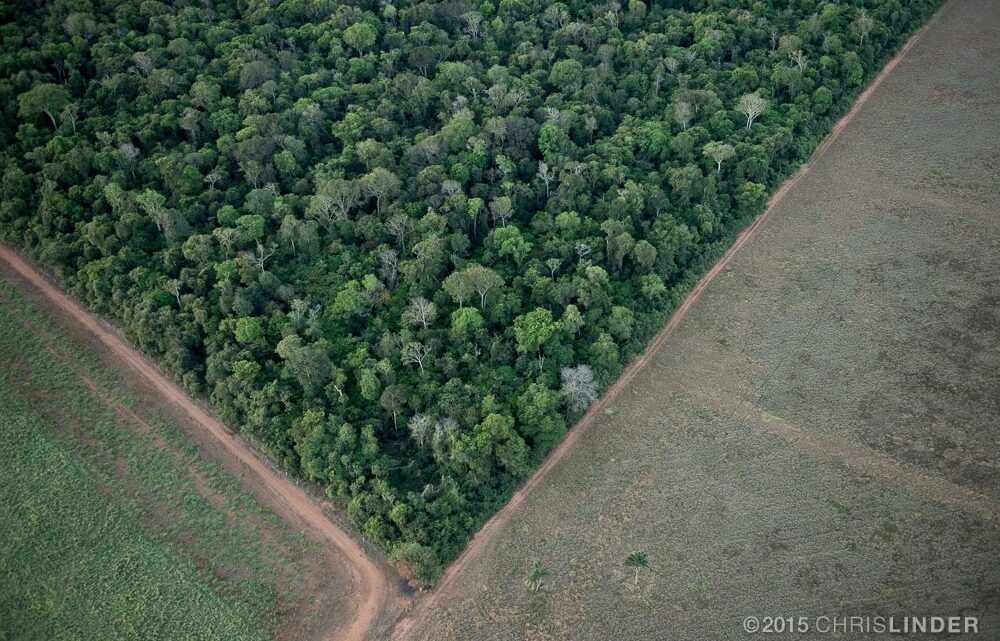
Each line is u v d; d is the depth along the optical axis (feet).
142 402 635.25
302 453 577.02
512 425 583.17
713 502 568.82
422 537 538.88
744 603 518.78
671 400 630.74
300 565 545.03
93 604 526.16
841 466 583.58
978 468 574.97
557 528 561.43
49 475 590.55
